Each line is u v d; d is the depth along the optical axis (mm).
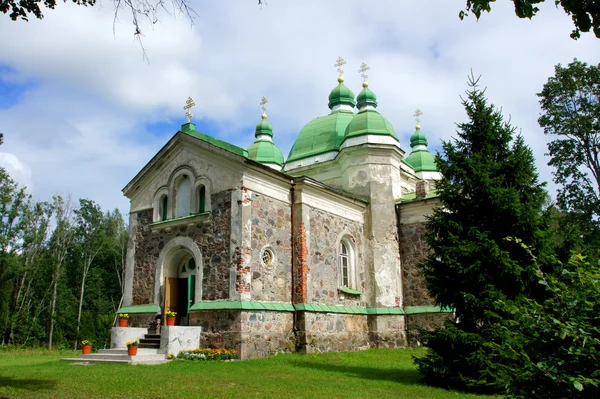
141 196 21078
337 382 11703
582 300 4668
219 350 16234
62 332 38250
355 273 21859
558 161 26391
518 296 10578
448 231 12430
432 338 11852
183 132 19672
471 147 13023
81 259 47719
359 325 21172
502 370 5121
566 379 4484
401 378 12758
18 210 40031
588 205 25391
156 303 19031
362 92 26828
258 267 17500
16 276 39000
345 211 22000
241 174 17797
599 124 25344
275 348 17266
